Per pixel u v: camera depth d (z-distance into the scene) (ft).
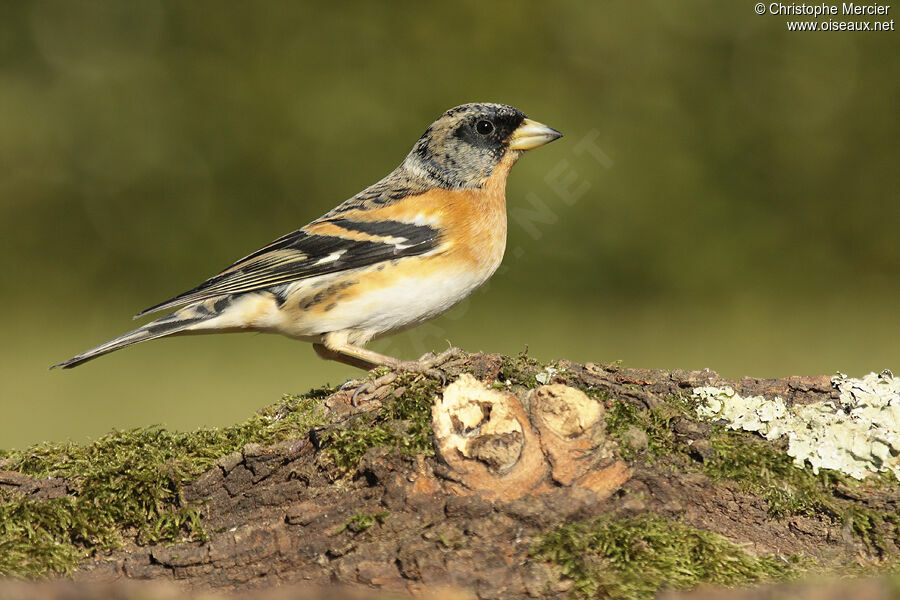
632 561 13.89
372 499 14.85
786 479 15.40
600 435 14.69
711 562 14.06
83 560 15.30
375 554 14.14
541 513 14.11
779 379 17.01
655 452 15.44
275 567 14.58
